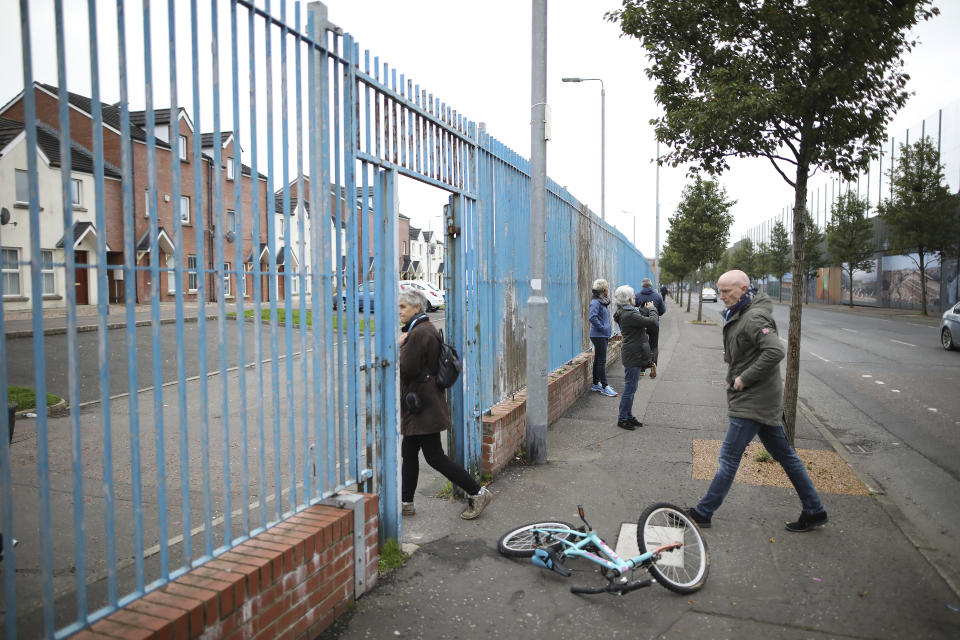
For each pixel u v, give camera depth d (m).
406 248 59.38
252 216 2.62
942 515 4.87
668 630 3.09
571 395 8.53
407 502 4.56
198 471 5.54
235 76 2.50
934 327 24.36
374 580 3.48
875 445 6.94
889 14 5.13
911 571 3.73
